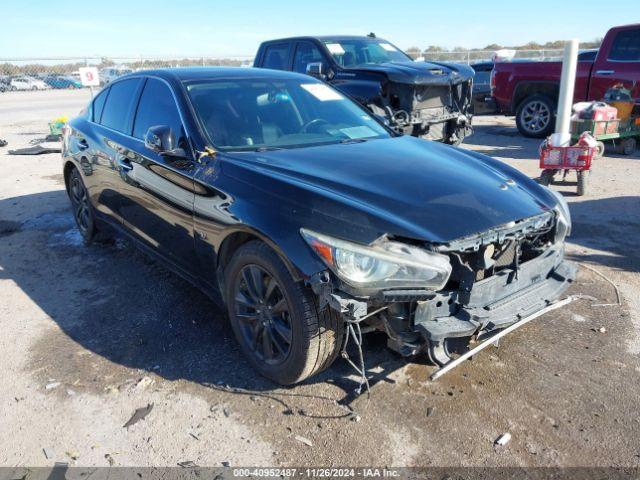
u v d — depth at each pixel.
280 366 3.04
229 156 3.42
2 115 18.52
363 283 2.56
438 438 2.72
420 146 3.93
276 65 10.04
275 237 2.80
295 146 3.70
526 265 3.11
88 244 5.56
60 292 4.46
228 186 3.20
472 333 2.74
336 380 3.17
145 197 4.04
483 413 2.89
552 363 3.33
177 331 3.78
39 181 8.57
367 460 2.59
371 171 3.22
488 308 2.89
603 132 8.96
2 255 5.34
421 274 2.62
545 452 2.63
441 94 8.82
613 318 3.85
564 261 3.51
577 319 3.85
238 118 3.82
